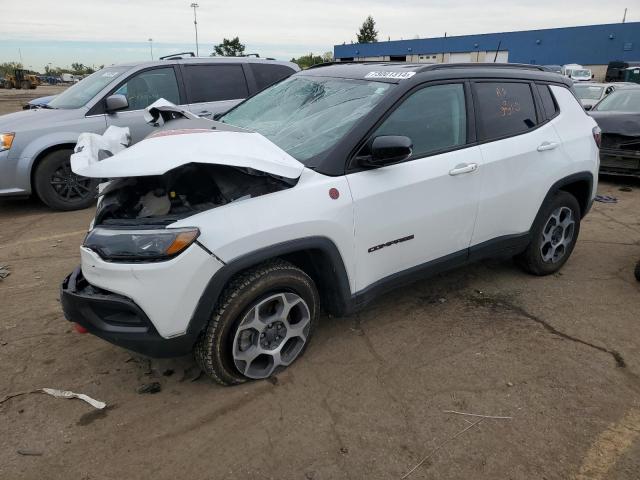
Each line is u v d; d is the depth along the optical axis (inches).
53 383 116.7
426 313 149.6
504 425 104.6
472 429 103.4
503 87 151.9
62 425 103.7
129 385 116.2
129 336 100.2
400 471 93.0
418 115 131.0
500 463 95.0
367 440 100.2
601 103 351.9
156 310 97.6
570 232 177.2
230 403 110.0
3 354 127.9
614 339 136.9
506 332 139.9
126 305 98.0
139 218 103.7
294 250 108.0
